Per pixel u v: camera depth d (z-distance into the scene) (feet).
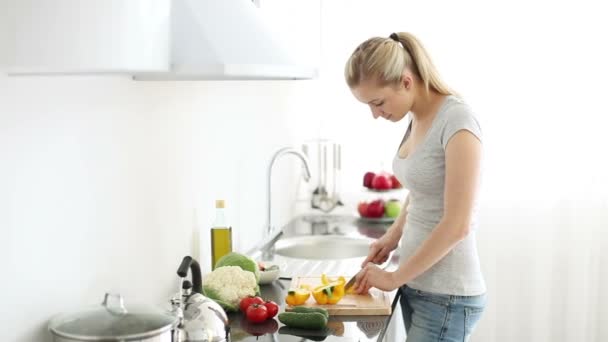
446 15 11.09
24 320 4.40
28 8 3.46
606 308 11.38
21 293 4.37
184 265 5.17
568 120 11.03
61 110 4.70
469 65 11.10
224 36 4.66
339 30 11.45
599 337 11.46
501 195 11.29
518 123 11.12
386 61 6.15
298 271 7.70
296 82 11.27
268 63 4.75
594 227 11.23
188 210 6.92
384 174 10.80
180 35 4.59
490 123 11.16
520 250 11.39
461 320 6.51
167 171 6.40
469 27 11.05
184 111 6.76
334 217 11.14
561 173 11.15
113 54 3.64
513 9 10.94
